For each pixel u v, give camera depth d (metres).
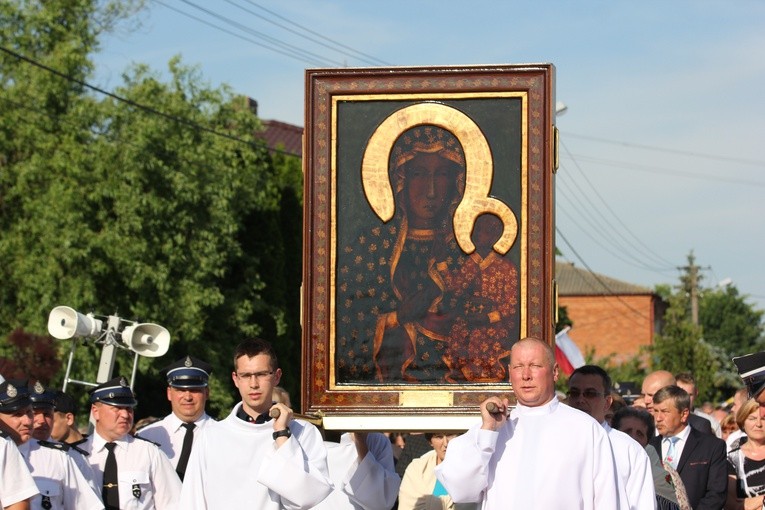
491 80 9.30
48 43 36.59
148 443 11.45
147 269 34.34
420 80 9.37
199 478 9.04
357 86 9.40
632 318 88.38
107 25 37.31
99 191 34.34
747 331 104.06
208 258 36.00
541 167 9.23
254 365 9.12
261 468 8.62
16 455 9.16
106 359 15.57
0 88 35.25
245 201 39.53
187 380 12.21
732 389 61.75
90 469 10.98
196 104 37.88
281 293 42.81
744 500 12.14
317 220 9.39
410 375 9.28
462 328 9.27
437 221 9.33
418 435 14.95
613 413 13.35
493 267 9.27
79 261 34.28
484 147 9.30
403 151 9.38
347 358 9.34
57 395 11.46
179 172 35.47
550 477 8.24
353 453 10.19
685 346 52.50
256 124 39.59
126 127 35.34
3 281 35.19
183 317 35.28
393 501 9.81
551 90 9.23
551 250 9.20
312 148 9.41
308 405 9.31
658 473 10.84
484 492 8.44
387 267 9.34
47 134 35.25
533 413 8.43
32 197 35.41
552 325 9.16
